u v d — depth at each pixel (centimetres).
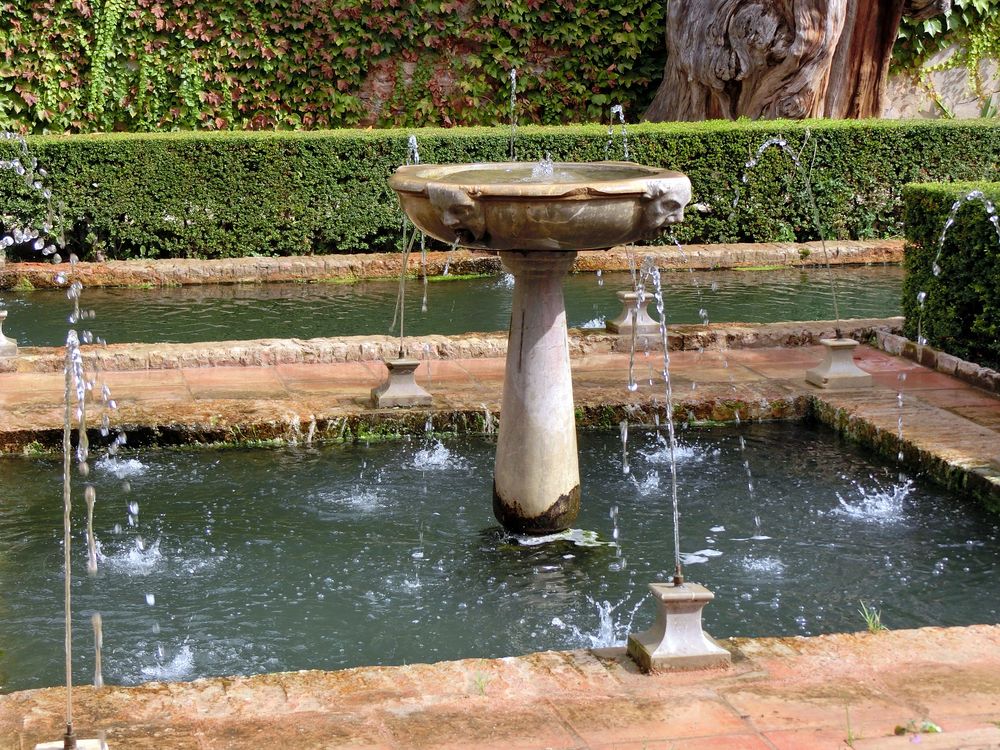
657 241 1221
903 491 536
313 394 651
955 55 1480
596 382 686
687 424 643
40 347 731
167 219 1132
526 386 473
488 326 891
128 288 1056
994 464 532
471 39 1378
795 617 414
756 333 782
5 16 1251
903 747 276
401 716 297
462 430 618
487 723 293
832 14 1250
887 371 712
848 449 600
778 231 1241
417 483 546
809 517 507
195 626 406
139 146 1113
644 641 330
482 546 475
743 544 479
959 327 715
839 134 1226
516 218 415
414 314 937
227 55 1320
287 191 1152
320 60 1345
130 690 312
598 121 1417
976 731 283
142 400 631
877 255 1195
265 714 298
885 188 1248
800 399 654
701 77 1309
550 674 322
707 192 1223
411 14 1358
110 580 440
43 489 530
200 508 512
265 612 417
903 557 465
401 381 626
